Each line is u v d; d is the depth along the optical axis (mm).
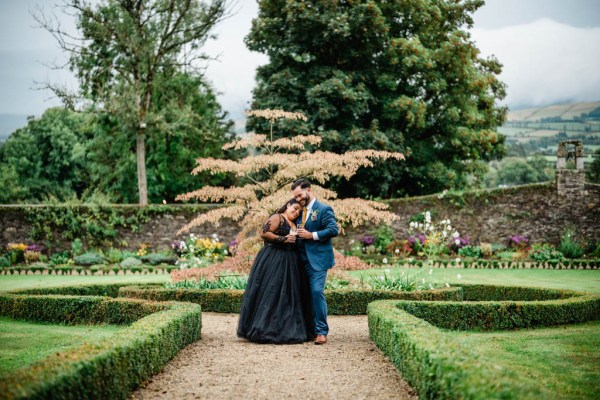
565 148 22969
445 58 24156
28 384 3260
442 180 25188
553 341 6855
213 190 11273
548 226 22844
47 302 8883
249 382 5098
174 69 27016
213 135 29266
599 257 21406
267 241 7359
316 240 7105
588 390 4652
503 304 8086
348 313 9922
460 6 25688
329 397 4609
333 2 22375
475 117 25078
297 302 7145
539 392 3053
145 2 24891
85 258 20812
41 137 38469
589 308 8648
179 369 5609
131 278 16797
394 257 20406
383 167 23266
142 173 25172
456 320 8016
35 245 21906
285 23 23688
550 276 16734
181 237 22938
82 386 3744
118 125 26875
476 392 3184
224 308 10078
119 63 25812
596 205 22672
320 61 24734
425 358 4195
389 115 23766
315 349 6621
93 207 22609
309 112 23297
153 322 5883
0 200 35531
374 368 5578
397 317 6074
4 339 7238
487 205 22984
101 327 8414
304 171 11234
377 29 22766
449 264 19422
